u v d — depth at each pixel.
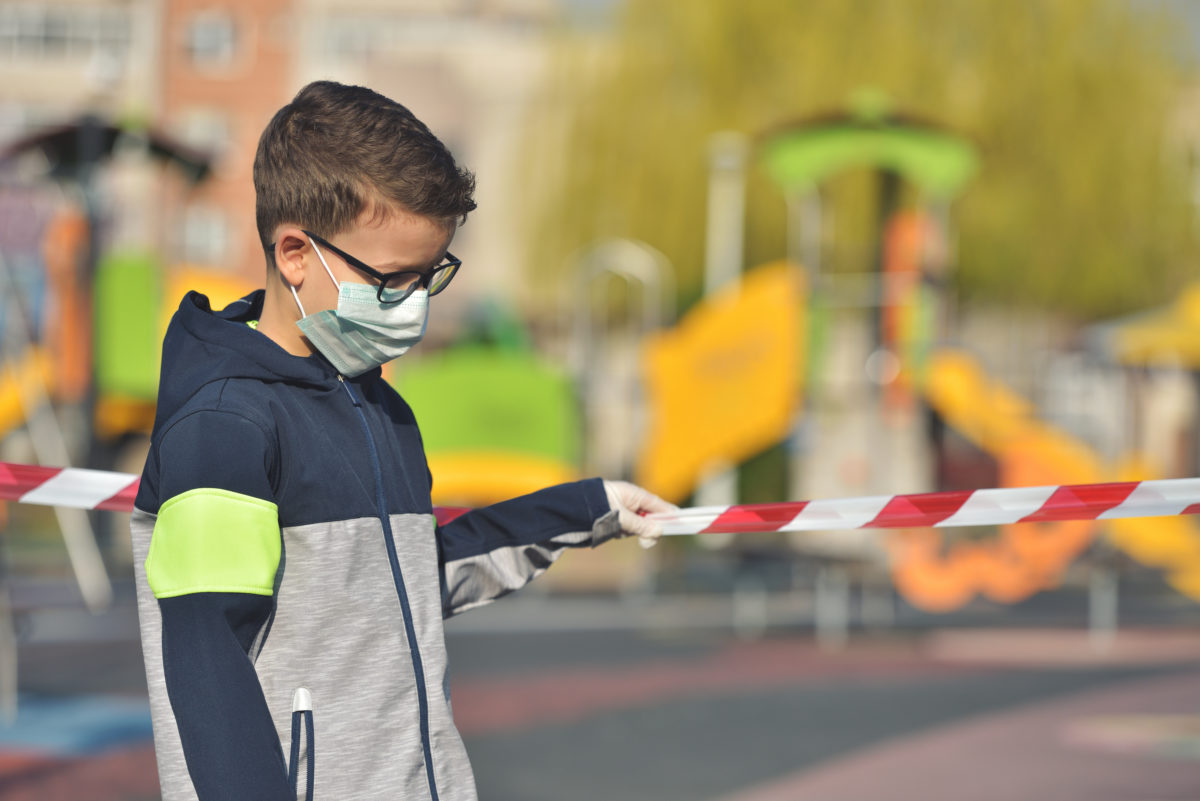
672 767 10.58
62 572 17.58
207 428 2.29
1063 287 33.97
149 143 21.36
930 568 19.08
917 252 22.50
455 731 2.55
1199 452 38.03
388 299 2.46
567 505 3.09
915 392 20.95
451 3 56.78
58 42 55.53
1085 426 26.89
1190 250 34.97
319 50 56.19
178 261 40.28
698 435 19.17
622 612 21.30
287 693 2.33
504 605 22.03
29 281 20.62
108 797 9.51
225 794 2.13
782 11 33.22
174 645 2.22
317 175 2.42
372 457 2.49
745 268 32.47
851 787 9.93
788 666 16.08
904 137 22.14
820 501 3.32
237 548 2.24
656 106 35.00
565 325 36.31
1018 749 11.39
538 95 36.66
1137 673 15.72
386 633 2.42
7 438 20.94
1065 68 33.25
